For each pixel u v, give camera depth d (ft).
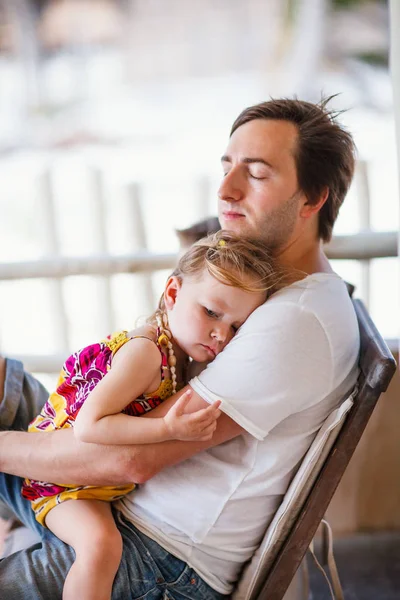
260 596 4.34
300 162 4.44
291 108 4.52
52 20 25.00
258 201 4.48
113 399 4.10
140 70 25.61
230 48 25.62
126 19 25.54
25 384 5.31
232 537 4.38
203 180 8.99
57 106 23.68
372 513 6.77
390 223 12.85
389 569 6.43
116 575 4.22
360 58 24.79
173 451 4.10
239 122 4.66
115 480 4.18
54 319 8.76
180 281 4.43
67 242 12.30
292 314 4.11
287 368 4.07
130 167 18.49
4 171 19.77
